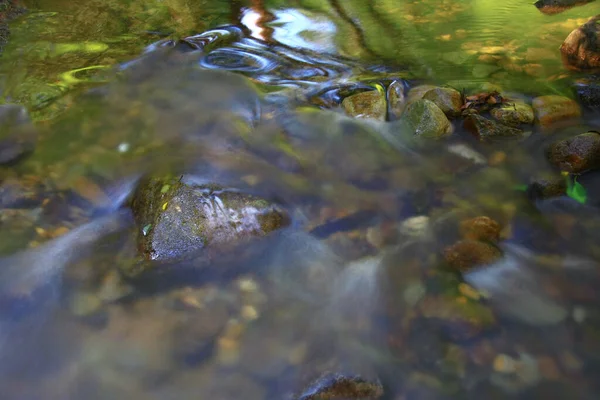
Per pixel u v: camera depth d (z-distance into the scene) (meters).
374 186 2.02
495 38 2.56
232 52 2.56
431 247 1.87
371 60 2.48
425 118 2.13
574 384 1.66
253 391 1.67
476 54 2.47
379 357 1.71
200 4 3.14
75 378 1.70
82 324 1.76
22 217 1.93
